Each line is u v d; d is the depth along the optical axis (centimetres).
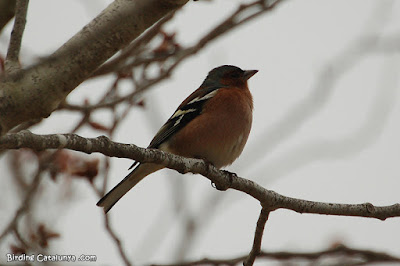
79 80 610
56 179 1121
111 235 1017
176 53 1150
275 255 994
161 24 1127
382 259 984
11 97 589
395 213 903
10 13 632
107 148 698
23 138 600
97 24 608
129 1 609
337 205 904
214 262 1004
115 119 1140
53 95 603
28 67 596
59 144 637
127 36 610
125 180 1072
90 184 1097
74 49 600
